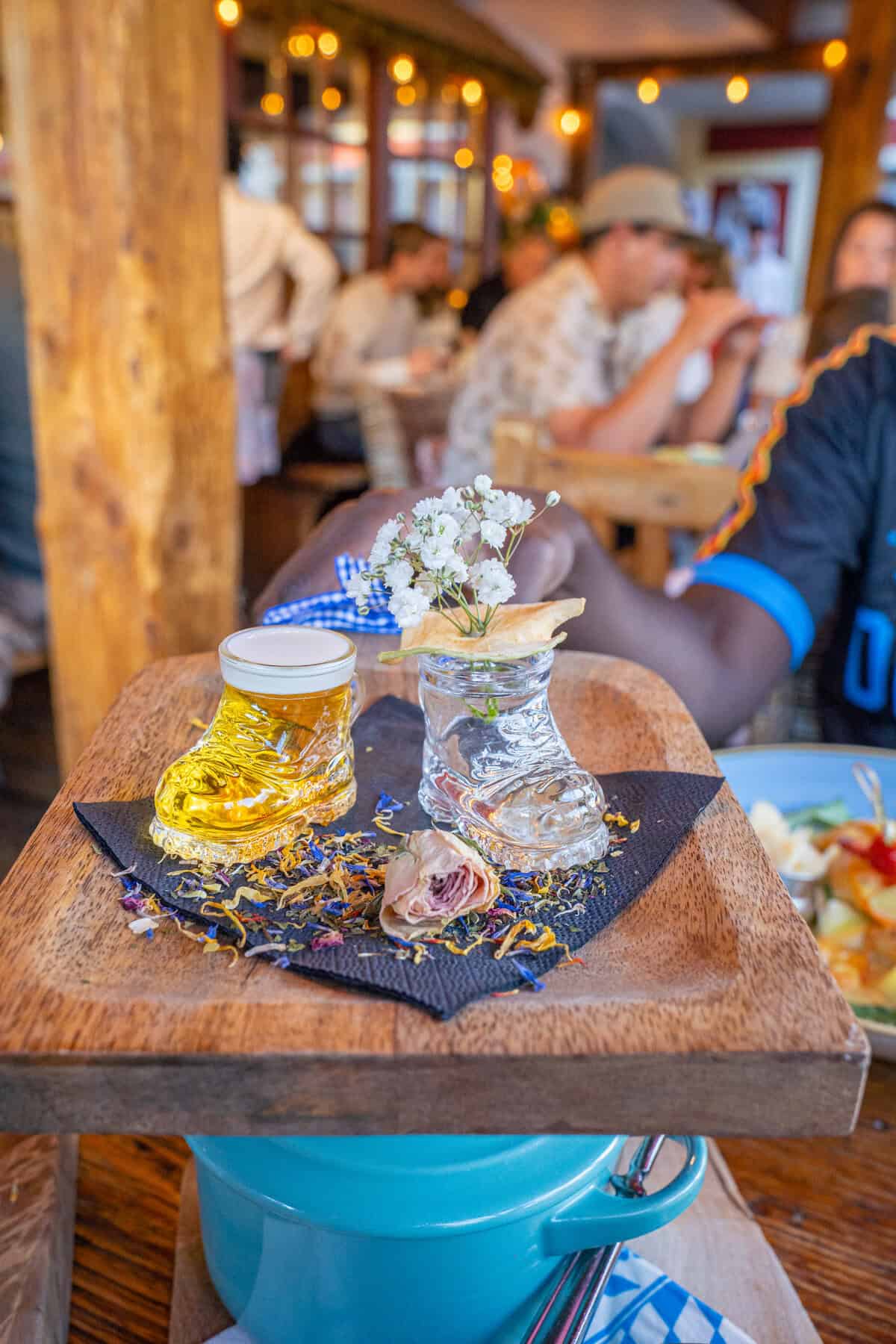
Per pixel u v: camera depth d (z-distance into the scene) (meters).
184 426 1.59
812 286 5.26
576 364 2.26
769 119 10.70
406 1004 0.41
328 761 0.57
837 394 1.00
